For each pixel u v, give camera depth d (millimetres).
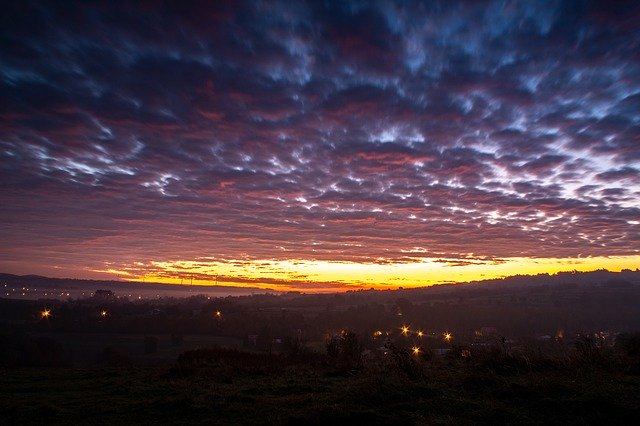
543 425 7238
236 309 100500
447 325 78562
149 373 17875
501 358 12898
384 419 7824
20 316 86375
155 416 9531
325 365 18281
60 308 98875
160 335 72875
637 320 72500
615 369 11086
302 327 75625
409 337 59094
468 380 10477
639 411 7367
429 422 7535
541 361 12438
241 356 22656
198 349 24875
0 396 13281
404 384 10062
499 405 8320
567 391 8773
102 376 18016
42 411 10211
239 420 8719
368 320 83875
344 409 8391
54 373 19391
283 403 9938
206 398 10930
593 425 7133
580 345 12734
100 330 75250
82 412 10211
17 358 42438
